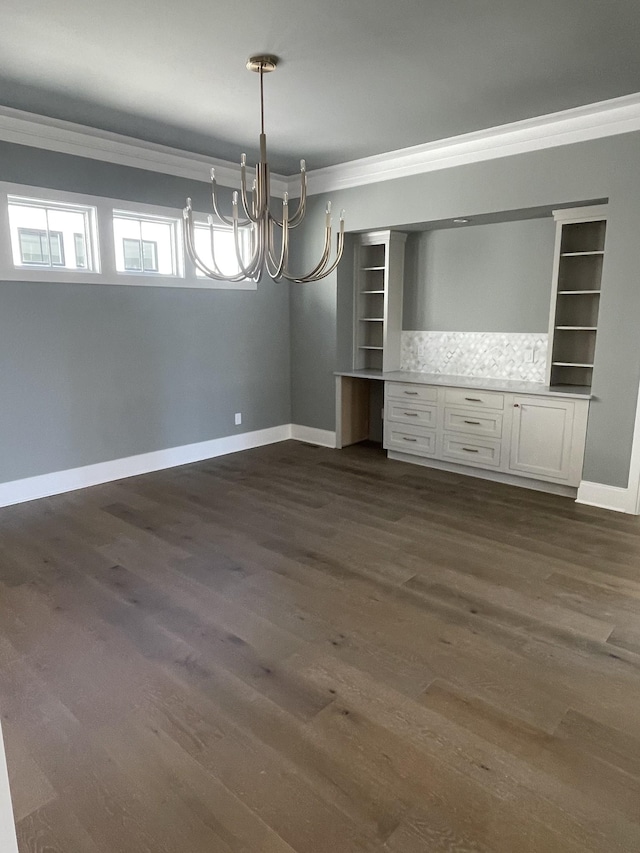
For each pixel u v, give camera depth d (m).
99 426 4.65
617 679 2.25
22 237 4.09
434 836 1.58
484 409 4.68
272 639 2.52
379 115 3.85
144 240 4.82
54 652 2.42
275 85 3.35
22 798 1.69
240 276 2.97
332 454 5.66
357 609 2.77
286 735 1.95
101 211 4.40
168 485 4.66
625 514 4.00
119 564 3.23
